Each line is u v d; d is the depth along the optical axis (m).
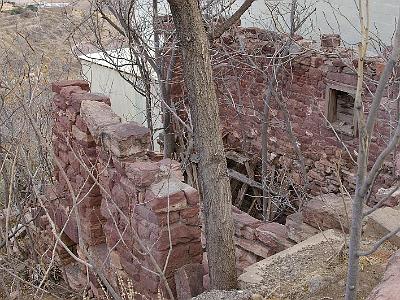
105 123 5.80
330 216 5.10
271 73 10.20
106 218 6.08
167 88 8.78
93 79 13.23
